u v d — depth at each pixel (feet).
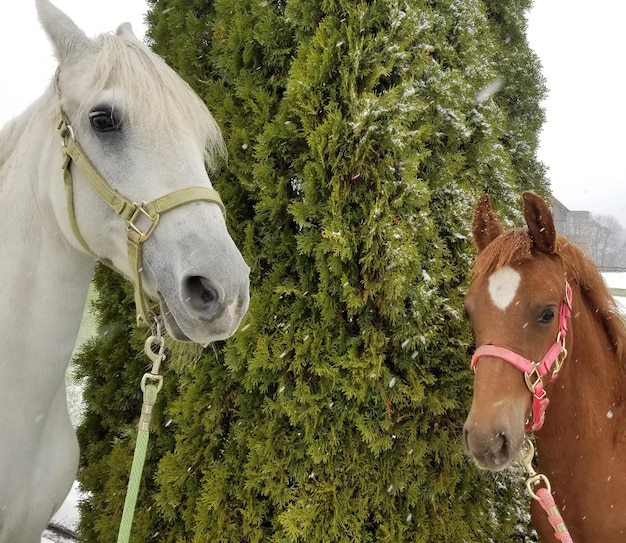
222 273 4.41
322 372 7.54
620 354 7.25
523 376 6.23
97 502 9.85
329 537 7.53
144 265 4.83
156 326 5.16
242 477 8.08
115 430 10.30
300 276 8.06
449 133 8.66
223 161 7.67
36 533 5.90
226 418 8.71
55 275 5.40
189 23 9.48
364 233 7.46
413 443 7.91
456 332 8.43
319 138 7.35
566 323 6.68
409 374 7.95
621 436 6.96
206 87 9.36
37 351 5.34
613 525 6.77
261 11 8.41
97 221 5.02
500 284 6.41
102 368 10.46
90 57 5.12
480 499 8.82
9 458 5.29
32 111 5.75
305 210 7.61
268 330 7.99
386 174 7.63
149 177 4.73
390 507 7.89
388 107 7.36
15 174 5.55
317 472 7.73
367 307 7.76
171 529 8.92
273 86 8.51
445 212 8.60
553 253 6.66
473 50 9.44
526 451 7.55
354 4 7.73
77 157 4.94
